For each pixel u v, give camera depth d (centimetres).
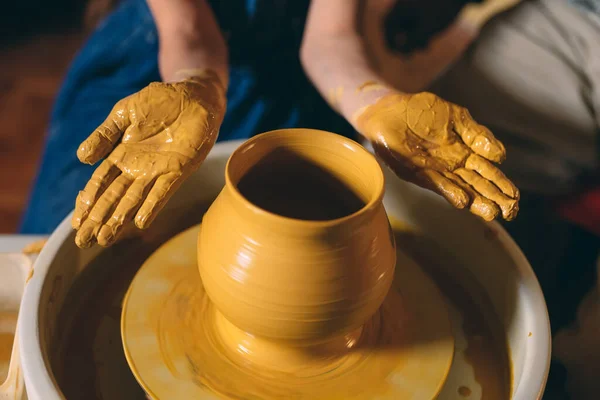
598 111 130
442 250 91
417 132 76
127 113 71
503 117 131
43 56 257
